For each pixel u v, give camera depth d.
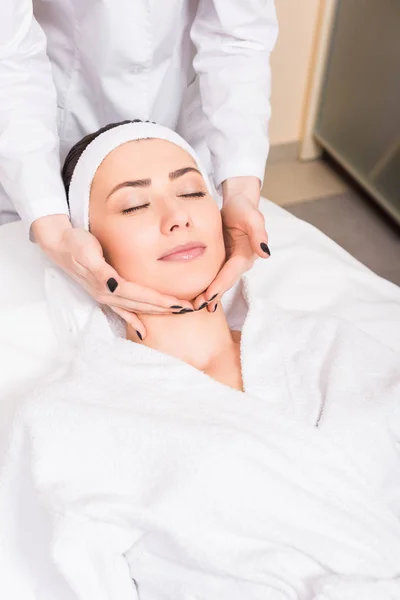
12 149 1.09
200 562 0.79
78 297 1.14
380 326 1.24
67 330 1.14
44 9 1.16
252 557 0.79
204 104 1.26
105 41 1.13
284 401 0.94
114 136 1.05
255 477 0.81
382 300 1.32
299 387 0.96
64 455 0.86
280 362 0.99
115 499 0.83
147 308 0.97
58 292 1.15
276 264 1.36
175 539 0.80
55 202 1.08
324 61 2.31
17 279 1.24
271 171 2.54
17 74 1.10
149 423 0.86
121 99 1.24
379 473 0.91
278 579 0.78
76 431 0.86
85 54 1.19
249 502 0.81
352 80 2.31
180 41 1.27
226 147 1.22
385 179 2.28
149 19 1.13
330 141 2.51
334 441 0.89
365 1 2.13
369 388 0.95
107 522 0.82
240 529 0.80
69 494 0.83
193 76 1.37
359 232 2.26
